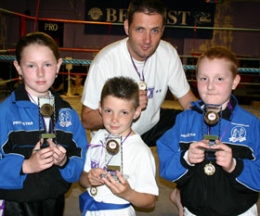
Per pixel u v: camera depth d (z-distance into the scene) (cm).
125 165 160
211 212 163
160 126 244
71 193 252
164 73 223
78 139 171
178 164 161
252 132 160
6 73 748
